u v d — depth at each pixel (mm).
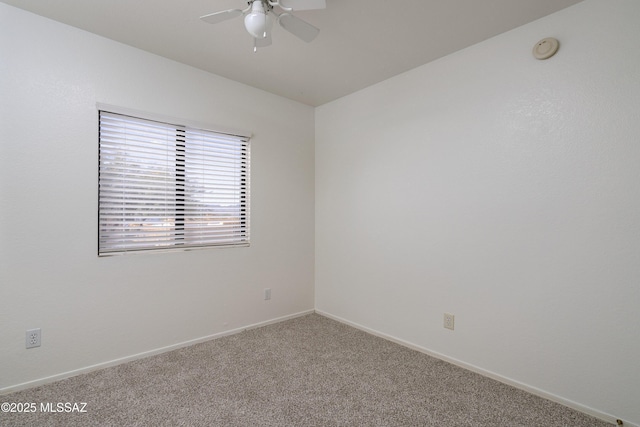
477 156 2191
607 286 1685
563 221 1825
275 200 3160
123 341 2256
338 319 3248
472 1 1746
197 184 2668
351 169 3117
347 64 2508
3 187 1849
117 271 2234
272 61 2477
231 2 1786
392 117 2742
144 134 2381
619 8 1641
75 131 2066
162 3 1798
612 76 1665
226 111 2783
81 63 2084
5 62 1849
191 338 2588
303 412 1733
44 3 1819
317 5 1534
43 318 1966
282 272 3221
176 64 2494
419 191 2539
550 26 1869
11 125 1867
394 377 2113
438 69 2416
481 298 2170
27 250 1916
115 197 2262
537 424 1649
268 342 2668
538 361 1916
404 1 1745
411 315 2590
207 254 2682
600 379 1702
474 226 2207
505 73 2055
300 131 3377
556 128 1849
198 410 1736
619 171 1647
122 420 1642
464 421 1669
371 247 2922
